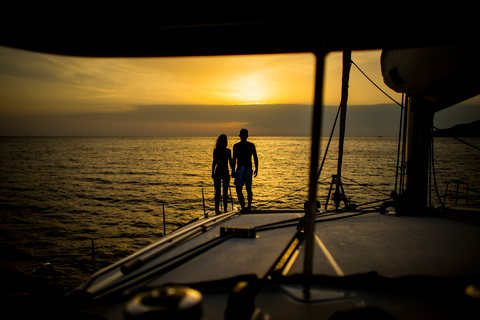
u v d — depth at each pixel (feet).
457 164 181.78
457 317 5.33
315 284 6.47
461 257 7.84
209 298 6.17
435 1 4.00
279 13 4.18
